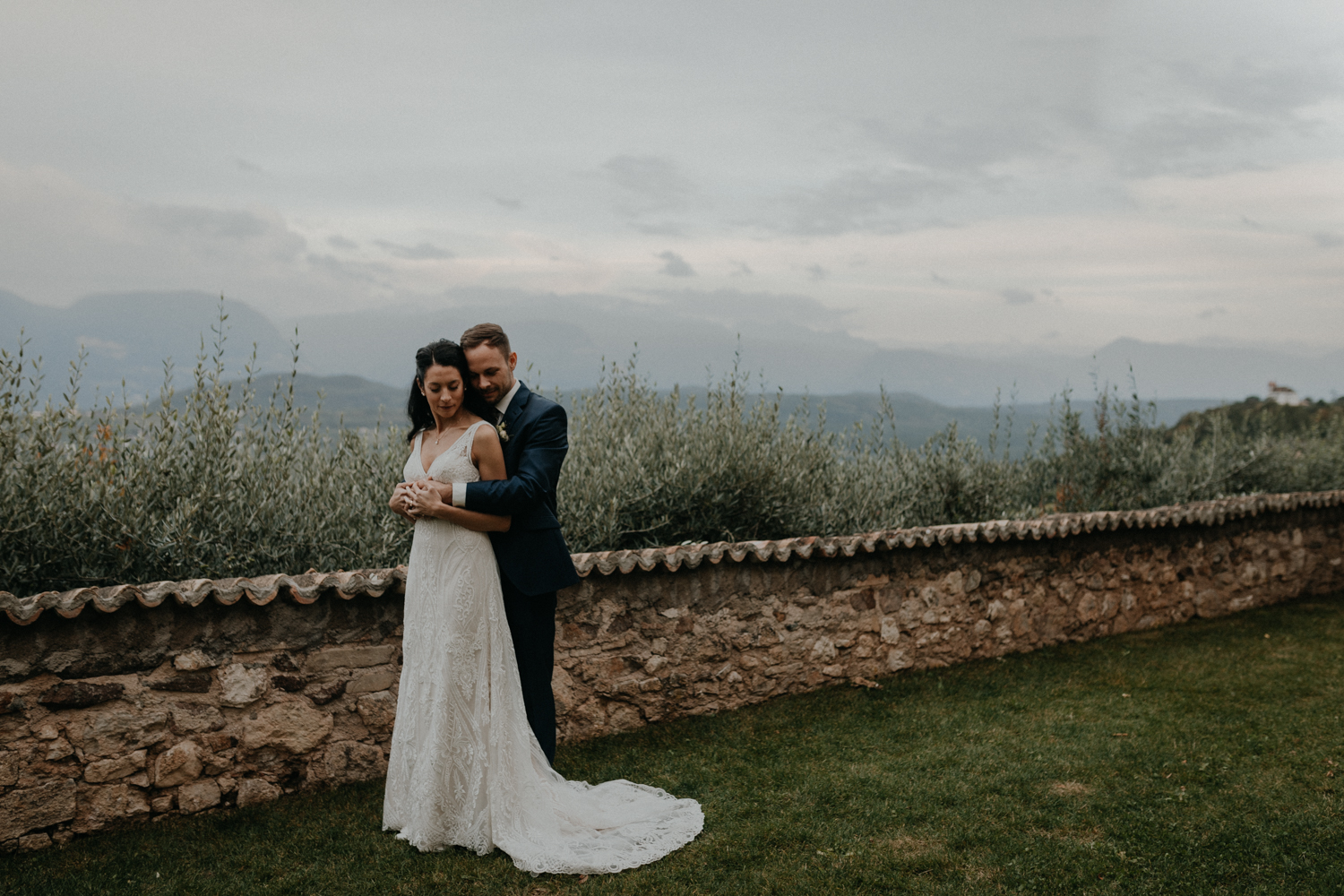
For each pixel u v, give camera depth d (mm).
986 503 8305
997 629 6625
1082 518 7027
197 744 3643
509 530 3398
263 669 3787
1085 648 6910
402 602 4125
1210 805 3742
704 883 3027
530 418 3439
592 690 4707
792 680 5523
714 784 4016
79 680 3402
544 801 3342
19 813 3287
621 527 5719
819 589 5629
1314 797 3822
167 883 3049
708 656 5129
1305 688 5664
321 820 3586
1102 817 3611
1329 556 9469
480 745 3225
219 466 4535
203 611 3645
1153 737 4672
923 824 3545
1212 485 9812
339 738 3971
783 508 6336
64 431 4348
